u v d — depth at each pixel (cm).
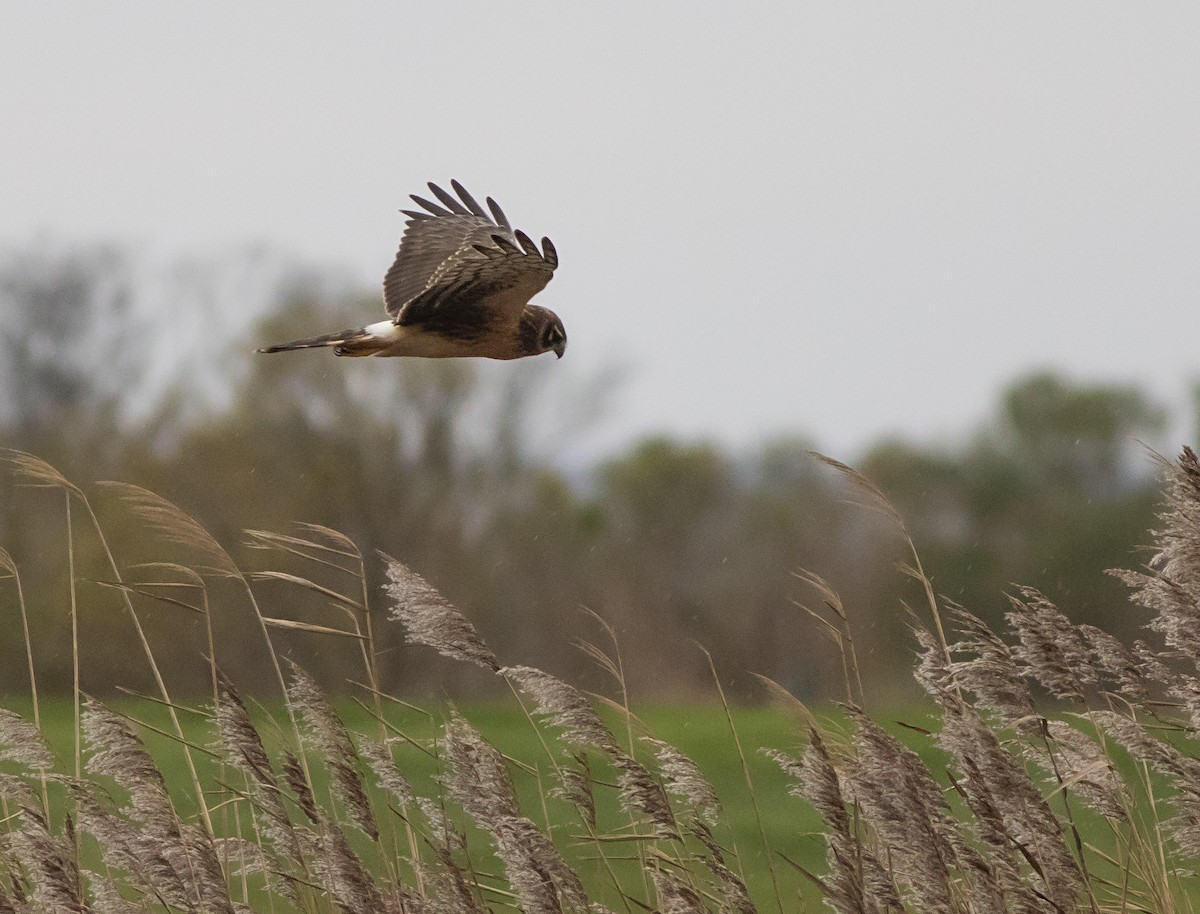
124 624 4416
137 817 966
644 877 1035
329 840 949
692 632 5522
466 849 975
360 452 5281
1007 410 5350
